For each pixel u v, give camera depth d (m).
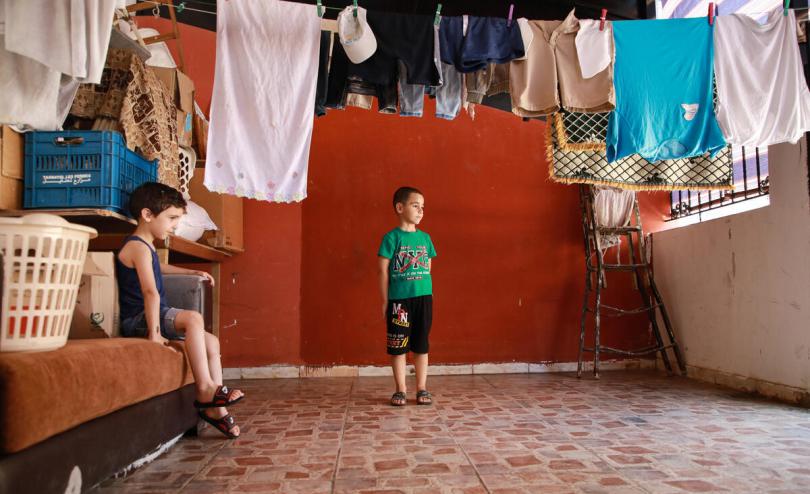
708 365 3.62
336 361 3.97
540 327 4.15
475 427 2.35
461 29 2.51
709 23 2.62
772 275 3.02
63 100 2.16
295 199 2.41
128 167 2.29
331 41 2.52
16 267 1.32
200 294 2.33
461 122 4.23
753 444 2.04
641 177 3.28
